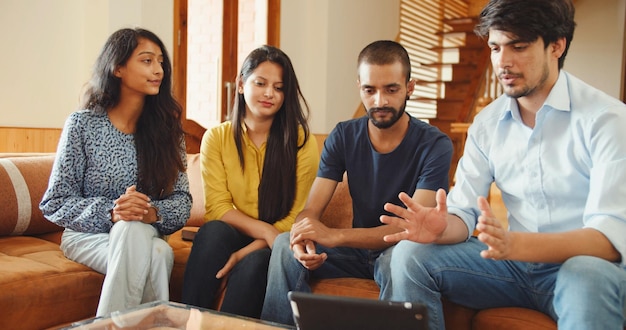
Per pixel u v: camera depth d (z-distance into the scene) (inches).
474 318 65.9
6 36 125.7
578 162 62.6
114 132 84.7
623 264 56.9
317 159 89.6
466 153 71.7
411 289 63.4
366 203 79.7
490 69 269.3
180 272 84.4
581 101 62.7
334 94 216.1
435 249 64.1
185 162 89.8
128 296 73.4
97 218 79.2
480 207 54.2
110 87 84.4
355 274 78.9
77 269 77.6
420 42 281.6
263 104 85.4
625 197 57.2
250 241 86.1
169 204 83.2
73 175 82.4
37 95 132.3
